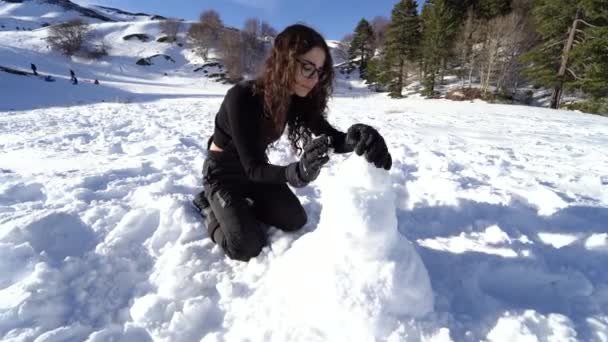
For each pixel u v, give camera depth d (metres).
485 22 29.94
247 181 1.97
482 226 2.08
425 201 2.48
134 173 3.14
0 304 1.39
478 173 3.32
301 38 1.52
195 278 1.63
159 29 55.84
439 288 1.50
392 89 32.44
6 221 2.01
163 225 2.02
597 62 18.73
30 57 37.12
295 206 1.98
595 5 18.42
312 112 1.91
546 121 8.77
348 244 1.31
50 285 1.52
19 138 5.01
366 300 1.24
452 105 14.46
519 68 25.23
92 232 1.99
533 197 2.63
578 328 1.30
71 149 4.17
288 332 1.29
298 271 1.42
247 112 1.67
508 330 1.25
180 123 6.59
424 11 34.81
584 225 2.12
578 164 3.93
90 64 40.88
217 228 1.86
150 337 1.34
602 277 1.62
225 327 1.38
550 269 1.63
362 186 1.34
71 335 1.33
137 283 1.66
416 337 1.23
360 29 44.25
